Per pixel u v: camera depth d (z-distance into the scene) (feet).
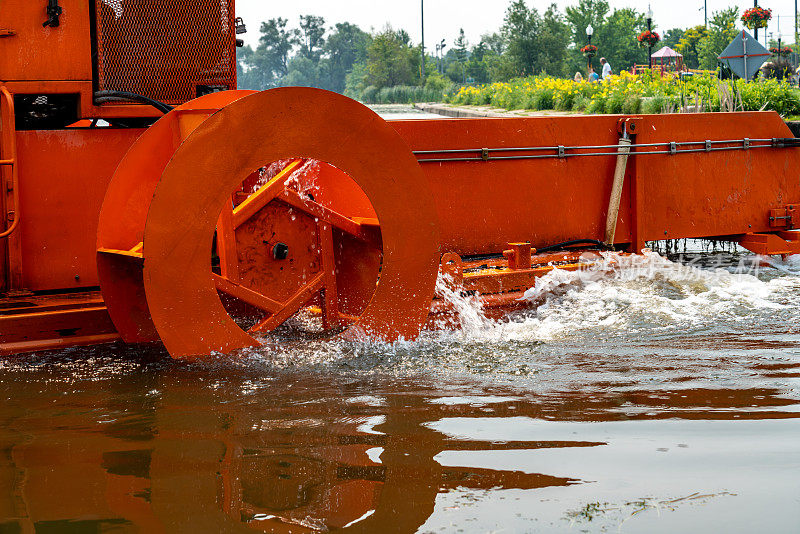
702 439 10.48
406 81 249.96
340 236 17.89
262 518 8.24
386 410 12.06
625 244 23.32
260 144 14.90
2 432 11.19
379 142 16.02
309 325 17.53
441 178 20.47
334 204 18.24
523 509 8.37
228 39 18.28
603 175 22.56
